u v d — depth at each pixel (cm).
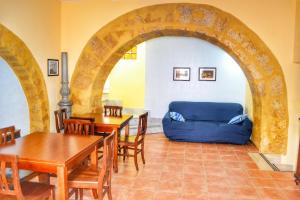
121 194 328
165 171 405
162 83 731
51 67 457
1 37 343
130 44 502
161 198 319
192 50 707
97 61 489
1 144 274
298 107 437
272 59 452
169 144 563
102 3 479
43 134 322
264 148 479
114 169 396
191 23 465
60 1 480
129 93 845
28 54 396
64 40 490
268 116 469
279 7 442
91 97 498
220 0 450
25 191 232
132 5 473
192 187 350
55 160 227
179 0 458
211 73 702
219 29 460
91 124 353
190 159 464
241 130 554
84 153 264
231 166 430
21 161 233
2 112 481
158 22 471
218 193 334
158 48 724
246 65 462
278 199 321
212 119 658
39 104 429
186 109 673
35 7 410
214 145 561
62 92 479
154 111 745
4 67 471
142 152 434
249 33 452
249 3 447
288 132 462
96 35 484
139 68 832
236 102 697
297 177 356
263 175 394
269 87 461
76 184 252
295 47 438
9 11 355
